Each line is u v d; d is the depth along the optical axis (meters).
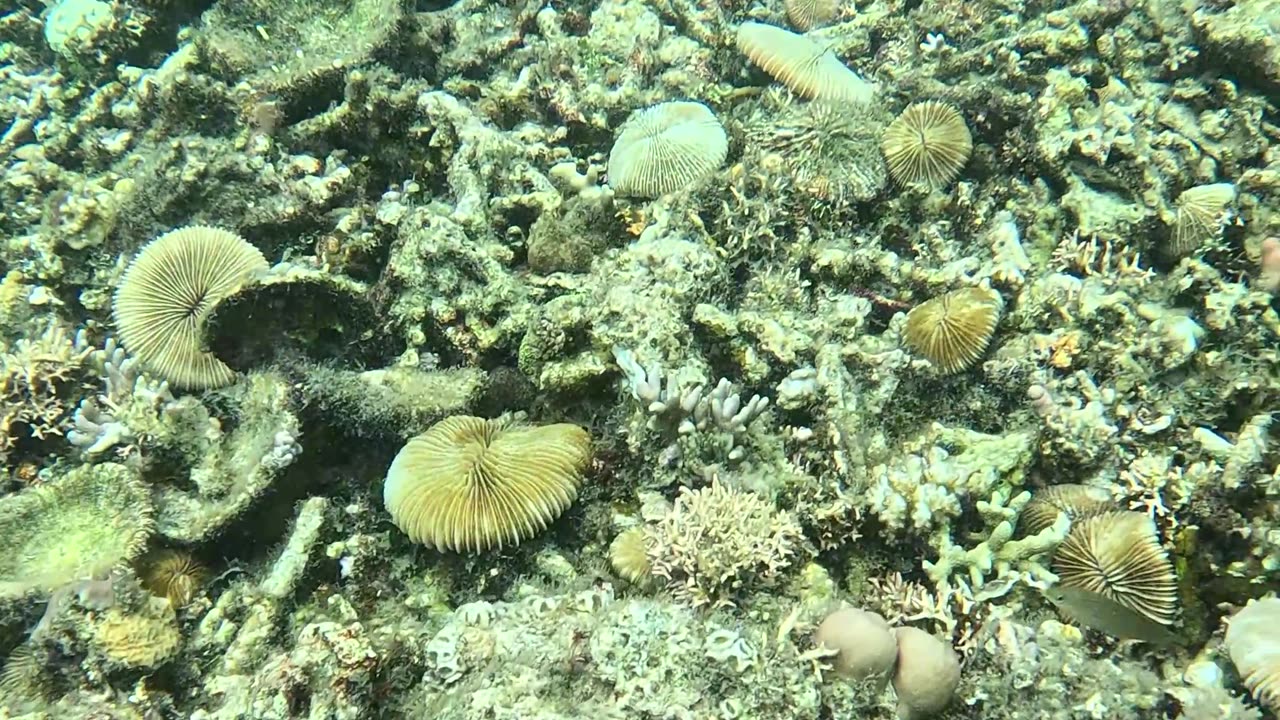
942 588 0.47
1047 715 0.42
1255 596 0.47
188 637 0.49
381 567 0.52
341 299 0.57
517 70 0.75
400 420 0.54
